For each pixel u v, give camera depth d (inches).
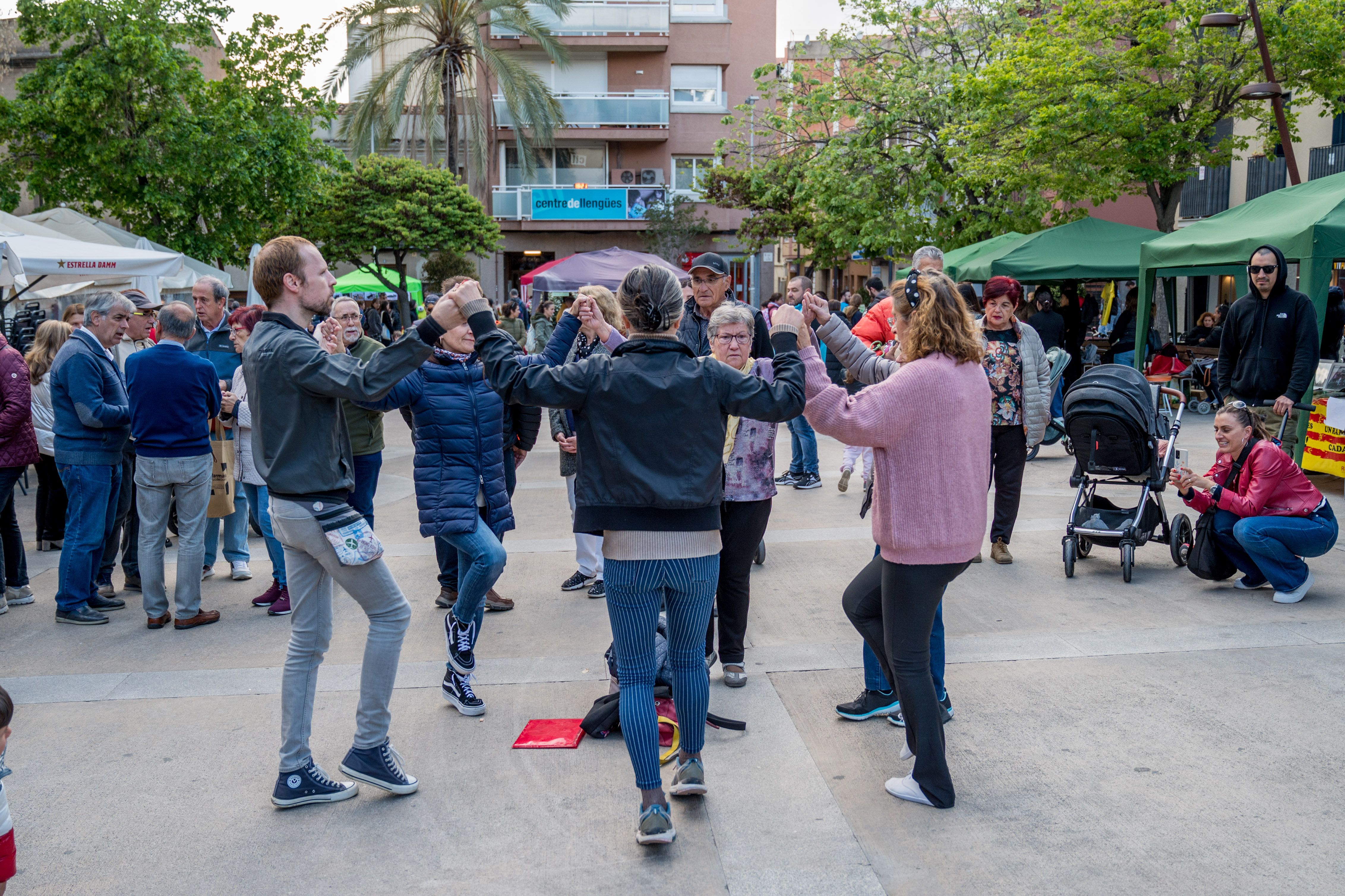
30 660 204.1
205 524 225.8
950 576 131.9
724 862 123.4
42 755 157.5
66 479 228.5
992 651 195.9
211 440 245.6
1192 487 231.1
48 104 635.5
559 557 283.4
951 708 163.5
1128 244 580.4
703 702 134.0
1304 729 156.6
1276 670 181.2
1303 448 345.1
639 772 125.5
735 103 1316.4
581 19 1267.2
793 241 1483.8
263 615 234.4
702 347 197.9
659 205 1251.8
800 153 987.3
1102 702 169.5
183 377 217.2
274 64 739.4
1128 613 218.8
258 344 132.1
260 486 236.2
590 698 177.9
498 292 1315.2
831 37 876.0
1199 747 151.3
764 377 173.0
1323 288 337.7
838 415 127.2
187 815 138.0
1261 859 120.9
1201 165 696.4
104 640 216.7
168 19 684.1
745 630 191.9
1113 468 245.6
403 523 331.3
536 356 154.3
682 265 1215.6
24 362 240.2
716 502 126.0
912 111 797.9
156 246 589.0
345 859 126.0
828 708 170.6
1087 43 685.9
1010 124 695.1
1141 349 447.2
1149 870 119.2
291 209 743.1
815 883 118.5
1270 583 226.7
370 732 140.5
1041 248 575.8
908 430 127.9
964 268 630.5
